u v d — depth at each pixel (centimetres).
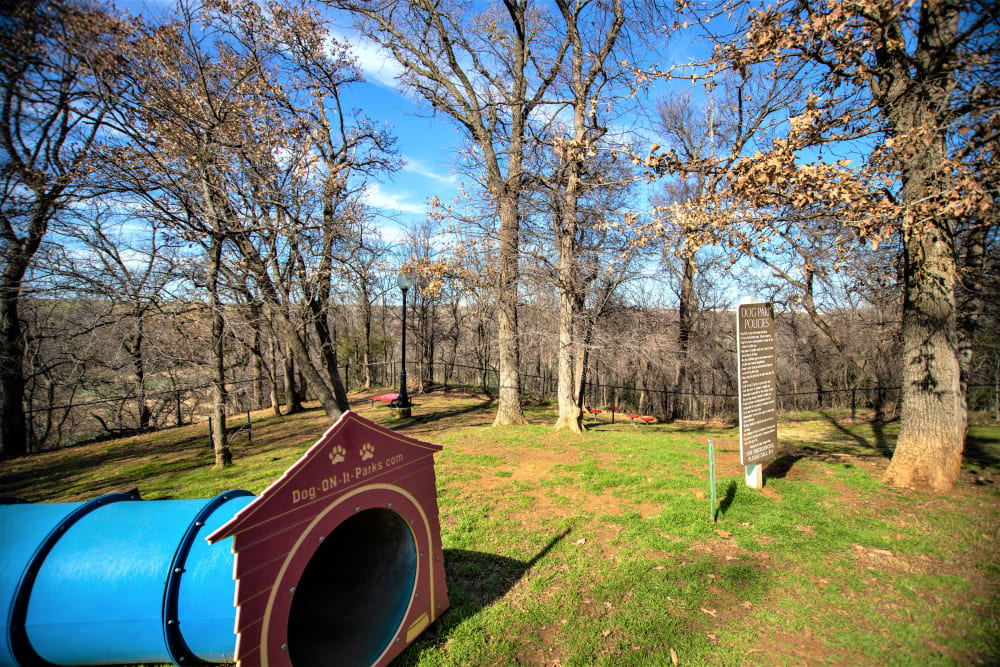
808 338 1903
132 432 1947
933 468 627
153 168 922
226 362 1959
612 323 1284
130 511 368
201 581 322
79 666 343
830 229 641
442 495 693
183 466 1133
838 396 2072
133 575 325
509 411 1333
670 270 1455
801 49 584
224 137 1027
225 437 1055
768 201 541
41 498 907
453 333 2891
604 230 1099
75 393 1769
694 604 391
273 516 258
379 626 340
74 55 721
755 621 366
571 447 991
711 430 1330
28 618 324
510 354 1325
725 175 590
